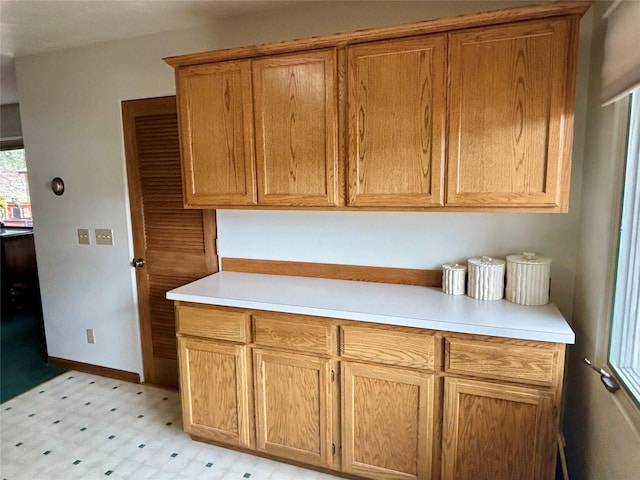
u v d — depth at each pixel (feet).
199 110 7.14
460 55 5.66
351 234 7.76
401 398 6.06
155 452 7.48
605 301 5.27
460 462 5.88
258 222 8.41
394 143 6.13
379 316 5.91
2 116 16.07
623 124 4.91
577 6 5.08
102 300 10.16
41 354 11.90
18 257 16.28
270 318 6.61
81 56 9.29
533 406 5.44
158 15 7.60
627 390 4.46
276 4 7.29
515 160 5.61
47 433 8.08
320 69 6.35
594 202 5.69
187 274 9.21
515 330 5.29
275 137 6.76
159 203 9.18
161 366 9.81
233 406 7.13
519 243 6.82
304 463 6.97
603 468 5.08
